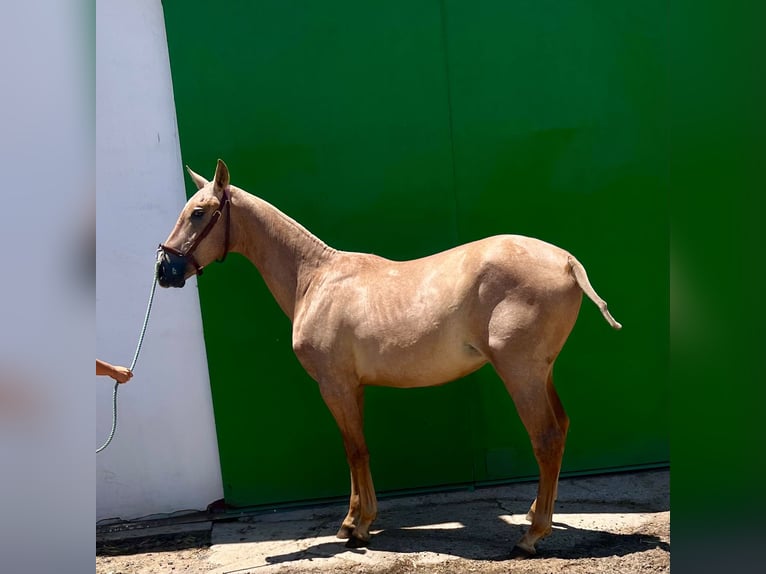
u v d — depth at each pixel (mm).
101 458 3770
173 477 3828
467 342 3014
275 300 3811
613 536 3135
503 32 3775
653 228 3877
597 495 3650
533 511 3289
